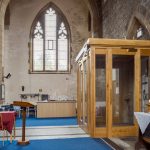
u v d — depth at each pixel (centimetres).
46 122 1277
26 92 1766
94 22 1581
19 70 1775
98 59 853
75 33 1841
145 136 630
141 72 878
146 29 977
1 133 918
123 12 1172
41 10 1834
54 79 1798
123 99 882
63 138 816
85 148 675
